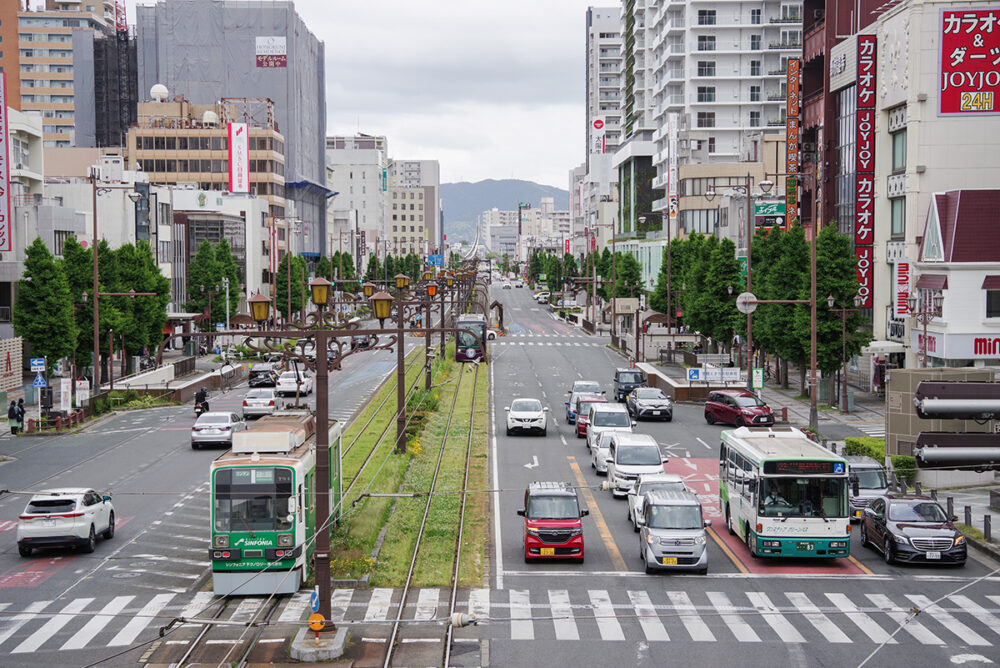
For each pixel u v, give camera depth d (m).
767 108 141.25
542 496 28.88
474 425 54.88
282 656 20.56
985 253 51.91
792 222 81.56
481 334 88.69
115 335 71.12
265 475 24.75
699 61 140.38
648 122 164.25
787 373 74.00
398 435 44.25
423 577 26.30
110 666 19.92
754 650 20.91
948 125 59.59
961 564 28.20
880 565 28.41
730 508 32.03
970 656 20.44
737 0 138.00
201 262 102.19
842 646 21.14
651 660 20.34
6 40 188.88
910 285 59.03
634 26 174.75
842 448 44.81
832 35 75.31
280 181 157.00
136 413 62.19
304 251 171.00
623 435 39.25
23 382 72.94
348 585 25.55
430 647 21.12
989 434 12.89
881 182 65.38
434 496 36.12
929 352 55.25
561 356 94.69
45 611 23.61
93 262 64.56
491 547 30.33
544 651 20.94
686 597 24.94
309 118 183.62
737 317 73.56
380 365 89.81
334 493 30.22
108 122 193.50
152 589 25.52
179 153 148.38
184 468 42.50
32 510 28.59
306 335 22.64
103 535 30.77
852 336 59.22
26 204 78.62
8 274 74.19
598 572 27.36
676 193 129.25
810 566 28.23
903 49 61.22
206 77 166.12
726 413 54.03
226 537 24.55
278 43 165.75
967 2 59.09
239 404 64.81
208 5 165.25
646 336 93.69
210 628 22.36
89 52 189.75
